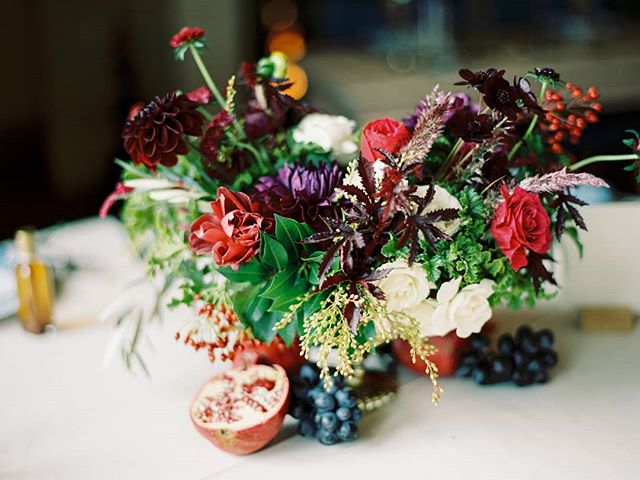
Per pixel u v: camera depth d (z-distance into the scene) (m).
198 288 1.09
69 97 2.78
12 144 2.73
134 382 1.19
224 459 1.00
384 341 1.02
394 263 0.93
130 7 2.81
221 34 3.01
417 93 2.36
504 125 1.01
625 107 2.32
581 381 1.14
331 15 3.16
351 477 0.96
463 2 2.77
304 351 0.92
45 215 2.84
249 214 0.94
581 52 2.54
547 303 1.32
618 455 0.98
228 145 1.08
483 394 1.12
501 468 0.96
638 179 1.05
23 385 1.20
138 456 1.02
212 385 1.06
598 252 1.28
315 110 1.12
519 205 0.93
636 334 1.26
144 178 1.13
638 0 2.87
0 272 1.49
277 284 0.95
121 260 1.59
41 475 0.99
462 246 0.95
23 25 2.63
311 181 0.97
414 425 1.06
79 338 1.33
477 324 1.00
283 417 1.00
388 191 0.87
